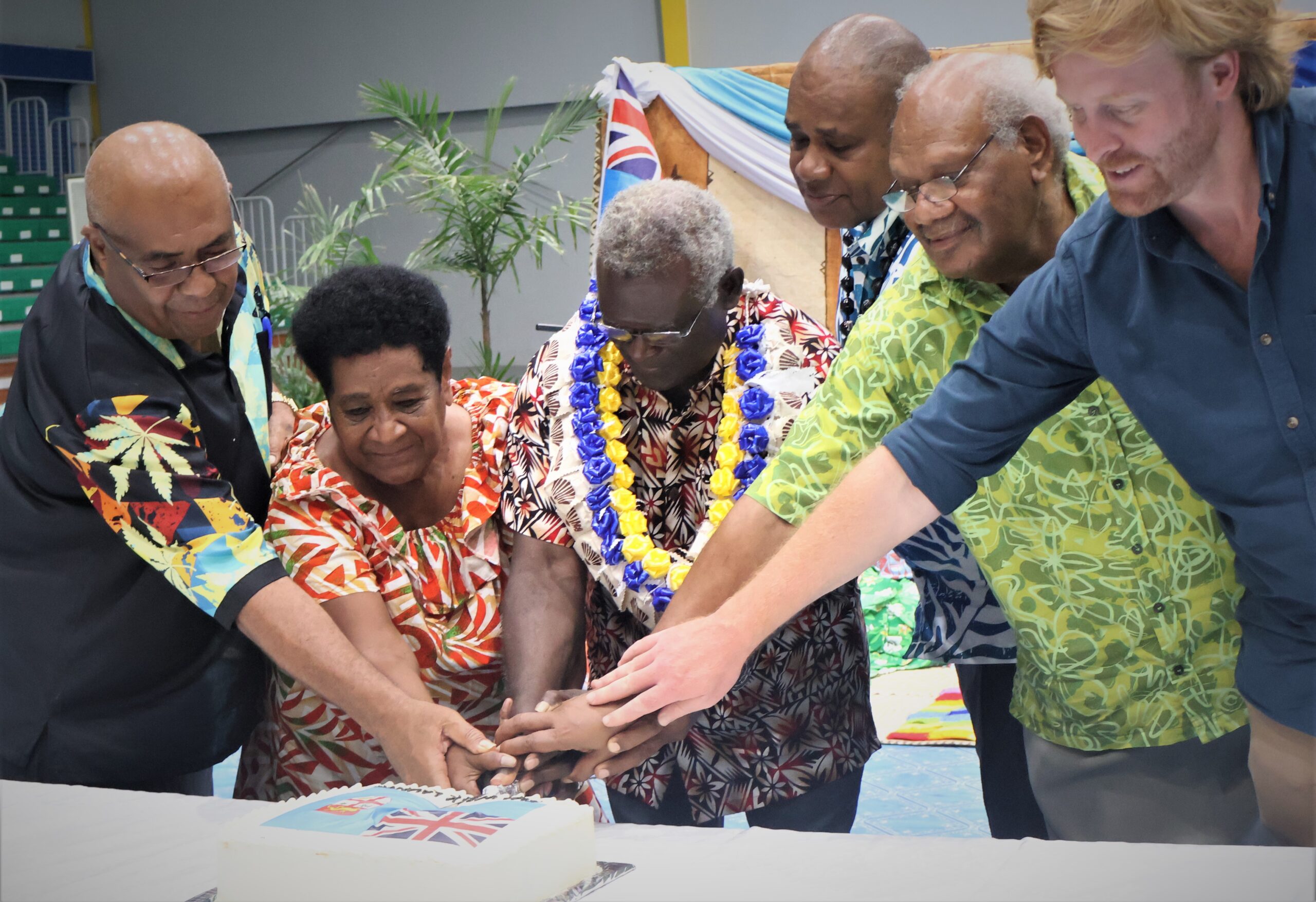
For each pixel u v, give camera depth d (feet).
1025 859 3.86
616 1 29.43
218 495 5.31
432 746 4.92
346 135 32.78
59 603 5.62
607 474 5.41
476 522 5.57
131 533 5.25
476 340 31.65
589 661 5.82
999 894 3.63
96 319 5.24
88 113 34.50
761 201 14.71
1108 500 4.83
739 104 14.62
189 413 5.36
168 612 5.64
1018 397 4.51
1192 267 4.01
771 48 27.96
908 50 6.16
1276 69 3.57
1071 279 4.30
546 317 31.14
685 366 5.23
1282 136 3.77
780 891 3.72
